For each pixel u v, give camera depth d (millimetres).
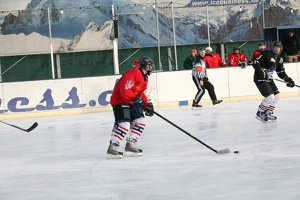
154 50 41469
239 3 42219
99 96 32938
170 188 11688
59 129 24609
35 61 40906
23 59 40812
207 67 34688
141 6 40906
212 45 42344
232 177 12383
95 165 14969
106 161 15500
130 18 40969
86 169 14430
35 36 40594
